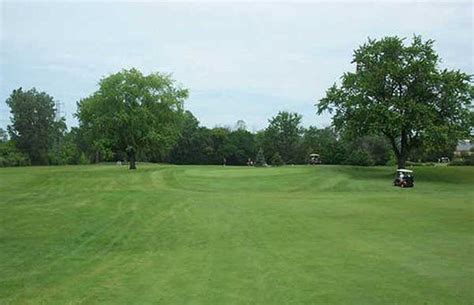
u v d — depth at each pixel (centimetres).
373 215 2333
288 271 1198
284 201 3045
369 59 6225
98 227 1995
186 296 991
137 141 7456
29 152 12838
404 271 1189
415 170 6341
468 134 5884
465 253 1414
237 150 13362
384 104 5894
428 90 6000
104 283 1104
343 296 980
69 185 4556
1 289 1062
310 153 12156
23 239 1719
